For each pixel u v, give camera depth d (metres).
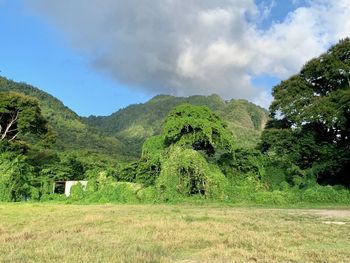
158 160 40.62
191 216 21.23
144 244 12.26
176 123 40.66
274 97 52.66
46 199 42.03
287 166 45.59
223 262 9.80
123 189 39.06
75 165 58.03
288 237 14.45
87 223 17.97
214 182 36.94
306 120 46.06
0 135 55.66
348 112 43.78
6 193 39.41
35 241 12.41
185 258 10.59
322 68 48.09
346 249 12.35
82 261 9.33
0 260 9.43
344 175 45.94
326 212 27.42
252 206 33.31
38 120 56.16
